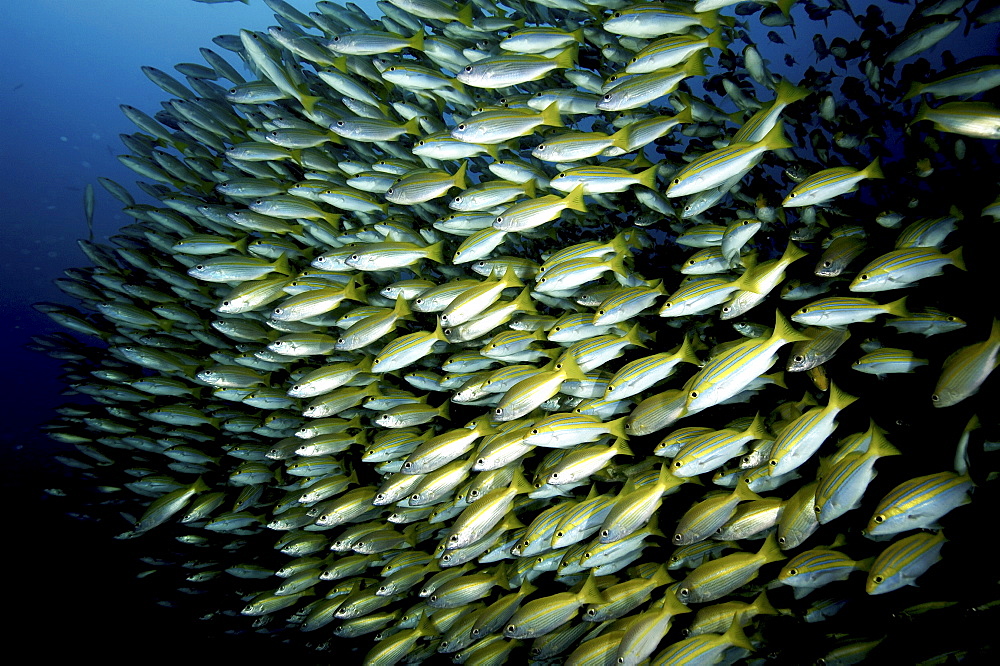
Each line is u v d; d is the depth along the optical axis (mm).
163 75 2146
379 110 1786
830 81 1645
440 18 1758
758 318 1688
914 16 1452
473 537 1363
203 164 2072
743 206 1675
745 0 1794
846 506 1101
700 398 1229
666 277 1835
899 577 1070
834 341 1301
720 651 1184
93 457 2211
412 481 1512
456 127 1570
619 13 1495
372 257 1648
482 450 1374
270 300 1752
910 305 1266
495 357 1547
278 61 1813
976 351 1095
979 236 1365
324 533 1886
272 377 1970
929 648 1171
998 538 1192
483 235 1549
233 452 1888
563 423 1342
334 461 1747
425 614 1492
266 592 1701
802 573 1176
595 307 1607
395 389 1684
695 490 1565
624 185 1523
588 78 1646
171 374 2104
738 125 1674
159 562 2078
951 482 1057
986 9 1401
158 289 2230
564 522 1304
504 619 1409
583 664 1258
